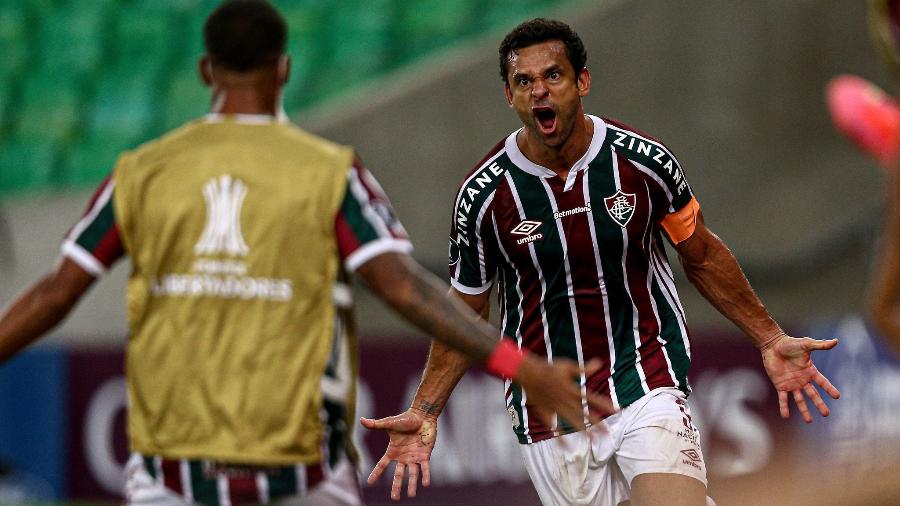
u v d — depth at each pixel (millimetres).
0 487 29859
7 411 30359
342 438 10102
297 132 10180
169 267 9859
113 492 29734
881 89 33469
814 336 28422
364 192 9891
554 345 14609
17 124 43312
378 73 40094
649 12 33156
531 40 13977
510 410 15273
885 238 4930
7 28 46812
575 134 14133
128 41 45406
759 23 33500
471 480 28000
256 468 9758
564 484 14859
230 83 10180
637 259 14414
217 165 9906
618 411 14344
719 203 33125
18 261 36625
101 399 29922
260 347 9727
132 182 9953
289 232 9766
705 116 33375
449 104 33219
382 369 28844
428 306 9742
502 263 14750
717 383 28094
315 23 42344
